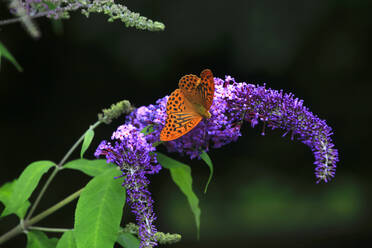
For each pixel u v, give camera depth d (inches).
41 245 53.1
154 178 181.3
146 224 50.8
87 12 51.3
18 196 52.3
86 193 51.3
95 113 165.5
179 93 52.2
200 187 194.5
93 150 159.6
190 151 53.7
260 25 169.3
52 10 51.1
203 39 166.6
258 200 194.2
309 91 196.4
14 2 50.6
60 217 139.9
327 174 51.6
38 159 155.3
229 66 175.6
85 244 50.7
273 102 52.9
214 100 53.2
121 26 158.4
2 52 52.9
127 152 51.8
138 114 53.8
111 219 50.9
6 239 53.2
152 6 158.4
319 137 52.0
